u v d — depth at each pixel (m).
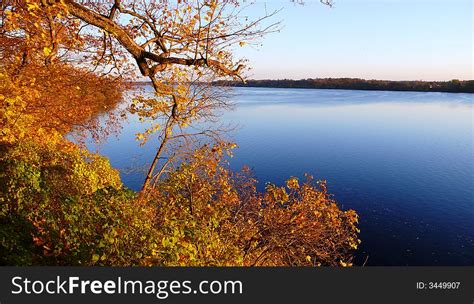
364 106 147.12
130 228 7.04
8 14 7.46
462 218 28.92
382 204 31.89
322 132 74.31
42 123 12.73
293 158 48.06
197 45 8.19
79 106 13.65
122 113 12.51
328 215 12.52
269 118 94.75
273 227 12.11
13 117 10.12
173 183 12.10
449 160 49.97
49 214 7.51
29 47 9.63
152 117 11.58
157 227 8.70
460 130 81.38
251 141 59.38
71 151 13.16
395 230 26.45
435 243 24.55
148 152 36.91
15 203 7.70
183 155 12.39
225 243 10.27
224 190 12.08
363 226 27.05
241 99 190.75
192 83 10.92
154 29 9.34
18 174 8.38
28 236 7.03
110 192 8.88
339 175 40.97
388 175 41.47
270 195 12.55
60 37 8.55
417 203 32.34
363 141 64.81
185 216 9.92
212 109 11.74
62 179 9.83
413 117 107.38
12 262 6.25
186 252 6.87
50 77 11.76
